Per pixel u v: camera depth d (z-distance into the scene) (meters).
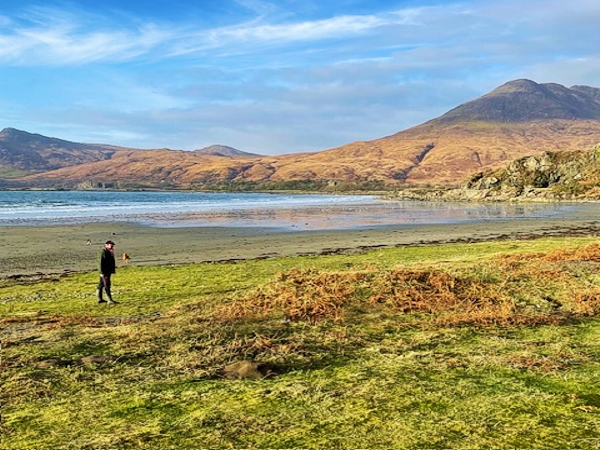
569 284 13.31
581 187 103.31
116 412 6.19
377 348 8.86
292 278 13.87
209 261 23.86
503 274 13.97
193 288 15.60
